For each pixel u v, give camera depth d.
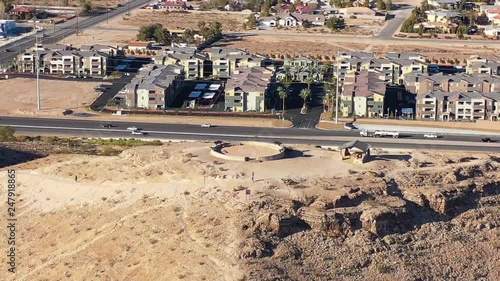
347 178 116.56
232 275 98.44
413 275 103.38
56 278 108.19
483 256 109.25
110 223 115.00
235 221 106.62
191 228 108.25
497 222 114.75
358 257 104.12
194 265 101.31
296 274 100.06
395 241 107.50
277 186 113.50
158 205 114.81
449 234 111.19
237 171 119.06
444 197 113.62
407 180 117.50
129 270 104.94
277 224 105.06
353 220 107.56
